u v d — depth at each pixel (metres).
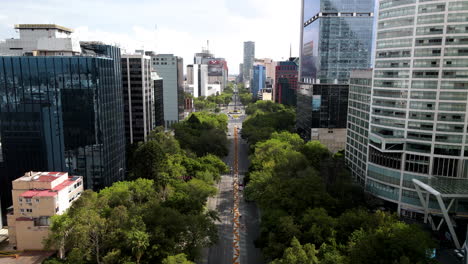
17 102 130.75
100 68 132.75
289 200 108.81
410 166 126.31
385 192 134.88
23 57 127.56
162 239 86.44
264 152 166.50
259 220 131.12
